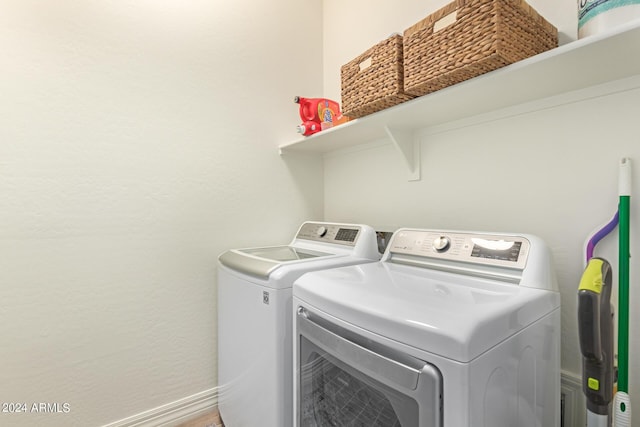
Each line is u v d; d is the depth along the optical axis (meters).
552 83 1.03
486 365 0.64
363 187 1.93
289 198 2.03
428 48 1.07
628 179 0.95
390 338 0.70
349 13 2.04
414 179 1.62
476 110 1.30
